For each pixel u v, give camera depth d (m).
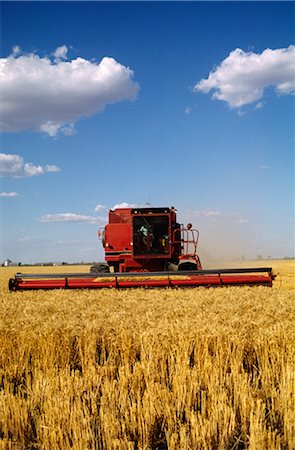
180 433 5.03
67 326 8.41
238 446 5.44
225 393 5.72
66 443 5.07
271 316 9.40
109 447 5.04
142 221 18.28
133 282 14.88
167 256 18.09
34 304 11.71
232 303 11.09
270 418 5.64
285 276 27.73
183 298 12.27
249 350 7.48
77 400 5.80
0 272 43.56
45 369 7.22
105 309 10.61
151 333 7.67
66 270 47.31
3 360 7.66
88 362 7.46
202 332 7.55
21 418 5.61
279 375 6.70
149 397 5.71
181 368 6.39
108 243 18.78
